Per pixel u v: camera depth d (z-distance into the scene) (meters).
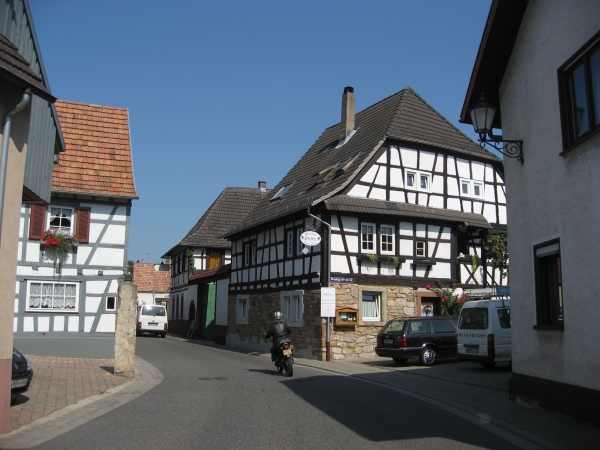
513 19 10.79
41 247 18.78
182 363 18.00
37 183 12.56
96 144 20.73
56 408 9.41
